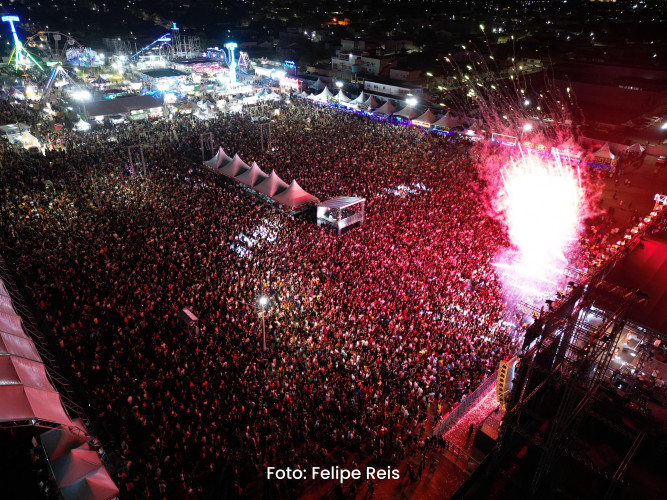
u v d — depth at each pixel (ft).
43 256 90.99
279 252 97.71
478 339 77.15
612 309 49.65
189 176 134.62
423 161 152.56
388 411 65.00
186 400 64.34
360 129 182.60
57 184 122.21
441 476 57.72
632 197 135.54
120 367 68.08
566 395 40.19
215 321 78.33
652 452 43.62
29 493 52.34
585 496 41.11
